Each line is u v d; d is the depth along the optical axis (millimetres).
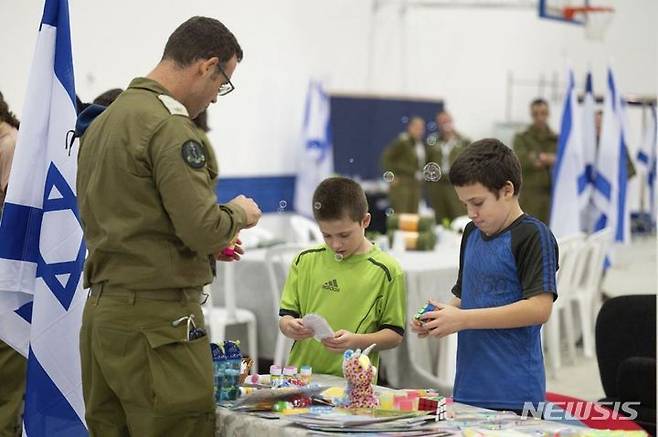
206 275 2725
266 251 5879
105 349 2664
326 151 10578
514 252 2818
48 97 3482
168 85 2684
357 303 3168
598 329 4098
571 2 12680
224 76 2719
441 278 5578
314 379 3059
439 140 11734
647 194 15305
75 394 3467
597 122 9609
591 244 7246
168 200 2535
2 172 4145
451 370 5379
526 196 10203
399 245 6555
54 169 3455
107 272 2662
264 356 6074
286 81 10523
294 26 10594
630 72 16531
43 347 3439
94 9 8109
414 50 12508
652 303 4012
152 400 2619
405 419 2539
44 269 3438
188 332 2648
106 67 8242
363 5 11648
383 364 5234
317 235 7582
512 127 13633
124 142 2590
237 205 2709
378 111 11648
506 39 14164
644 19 16641
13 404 3982
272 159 10367
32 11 7367
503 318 2736
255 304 6082
